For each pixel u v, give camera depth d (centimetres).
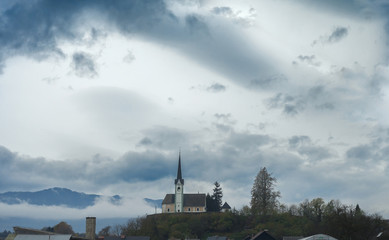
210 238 18300
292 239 15150
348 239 13388
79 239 9544
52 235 8838
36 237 8812
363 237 13512
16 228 9381
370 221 14188
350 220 13562
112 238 15388
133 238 15400
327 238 9144
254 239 12850
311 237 9169
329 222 14412
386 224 14638
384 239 12400
